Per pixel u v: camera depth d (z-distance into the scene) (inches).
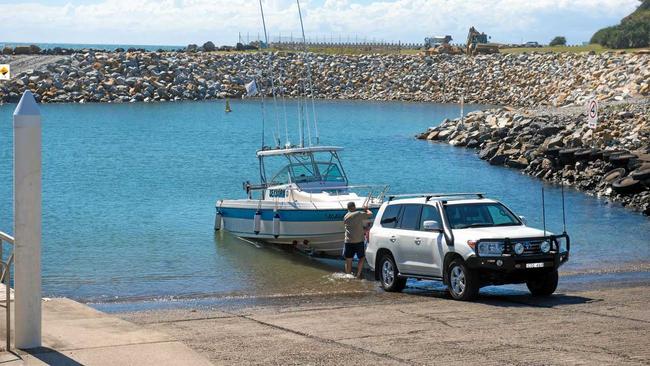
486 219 674.2
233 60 4948.3
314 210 935.7
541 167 1736.0
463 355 441.1
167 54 4995.1
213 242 1033.5
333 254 951.0
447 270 650.8
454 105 4188.0
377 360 432.8
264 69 4874.5
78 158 2042.3
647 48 5319.9
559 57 4527.6
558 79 4220.0
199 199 1419.8
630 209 1293.1
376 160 2038.6
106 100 4175.7
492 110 2903.5
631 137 1729.8
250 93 1217.4
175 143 2426.2
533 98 4128.9
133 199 1413.6
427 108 3969.0
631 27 5556.1
